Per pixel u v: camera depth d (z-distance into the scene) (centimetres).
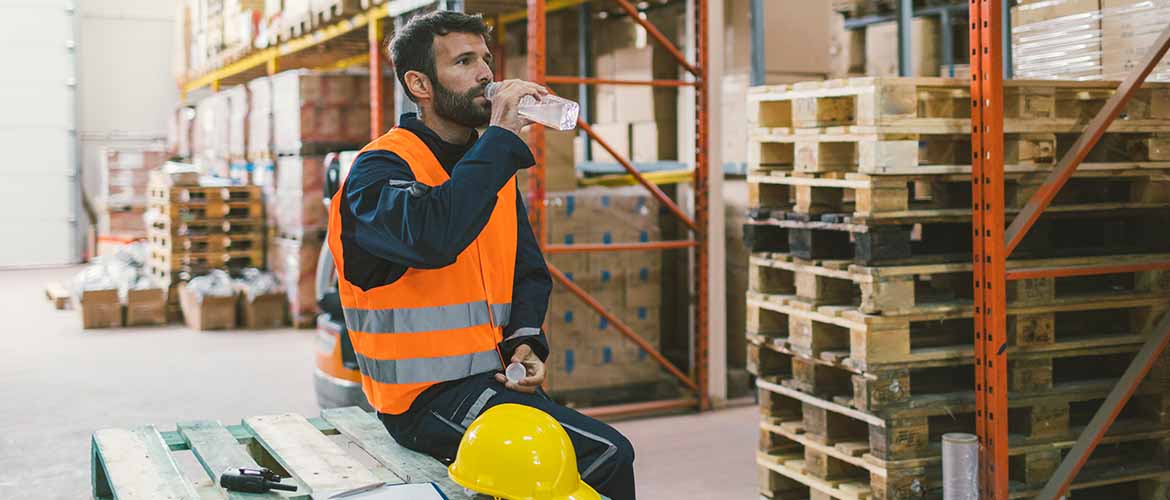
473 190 241
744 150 752
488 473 253
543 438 254
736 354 765
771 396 482
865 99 407
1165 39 418
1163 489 448
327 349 692
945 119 414
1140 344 445
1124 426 445
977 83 402
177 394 770
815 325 445
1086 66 483
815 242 447
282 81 1107
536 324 291
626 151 840
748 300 487
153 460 308
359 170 262
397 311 274
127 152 1523
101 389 787
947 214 420
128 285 1138
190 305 1091
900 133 406
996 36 394
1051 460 429
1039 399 426
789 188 486
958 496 398
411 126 277
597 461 267
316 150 1077
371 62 900
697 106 709
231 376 835
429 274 273
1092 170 431
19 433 657
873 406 414
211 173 1415
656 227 728
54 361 901
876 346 412
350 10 927
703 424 673
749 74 745
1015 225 409
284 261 1113
